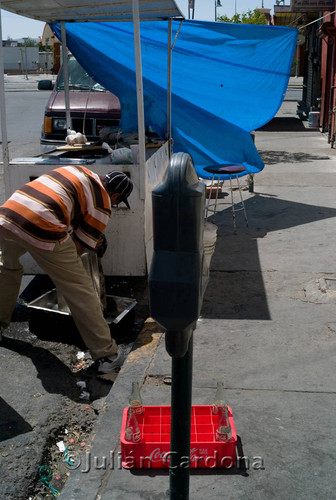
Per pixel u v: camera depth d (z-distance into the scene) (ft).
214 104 23.86
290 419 10.54
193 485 8.92
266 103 24.12
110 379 12.63
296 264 19.12
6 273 13.60
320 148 45.98
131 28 21.31
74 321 13.57
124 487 8.95
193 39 22.04
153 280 6.10
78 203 12.40
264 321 14.85
